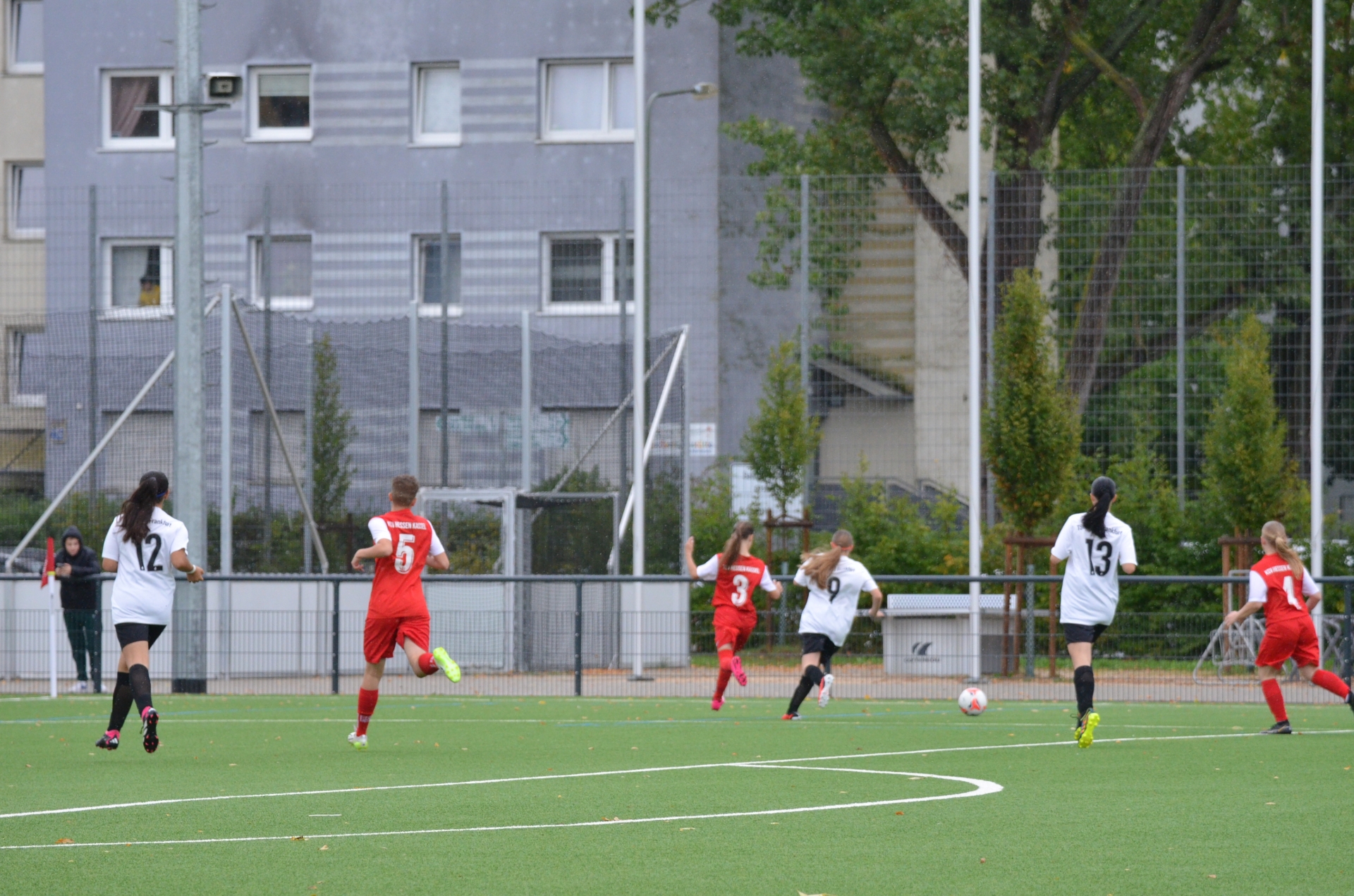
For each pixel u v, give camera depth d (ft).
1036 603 242.78
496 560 287.89
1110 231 312.09
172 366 295.28
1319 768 132.57
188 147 246.88
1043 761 138.51
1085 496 308.60
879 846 89.45
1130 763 136.36
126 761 141.28
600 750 151.23
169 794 115.65
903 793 114.83
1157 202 311.68
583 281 390.42
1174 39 397.60
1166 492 305.32
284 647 239.71
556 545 290.15
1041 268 313.94
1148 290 311.68
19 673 244.42
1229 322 310.65
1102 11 389.80
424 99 448.65
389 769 133.59
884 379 323.98
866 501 320.29
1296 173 307.78
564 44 441.27
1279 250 308.60
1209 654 230.48
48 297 357.00
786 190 334.24
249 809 106.63
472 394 301.84
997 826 97.60
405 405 301.22
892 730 175.32
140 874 80.48
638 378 268.00
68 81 455.63
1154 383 310.04
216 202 433.07
